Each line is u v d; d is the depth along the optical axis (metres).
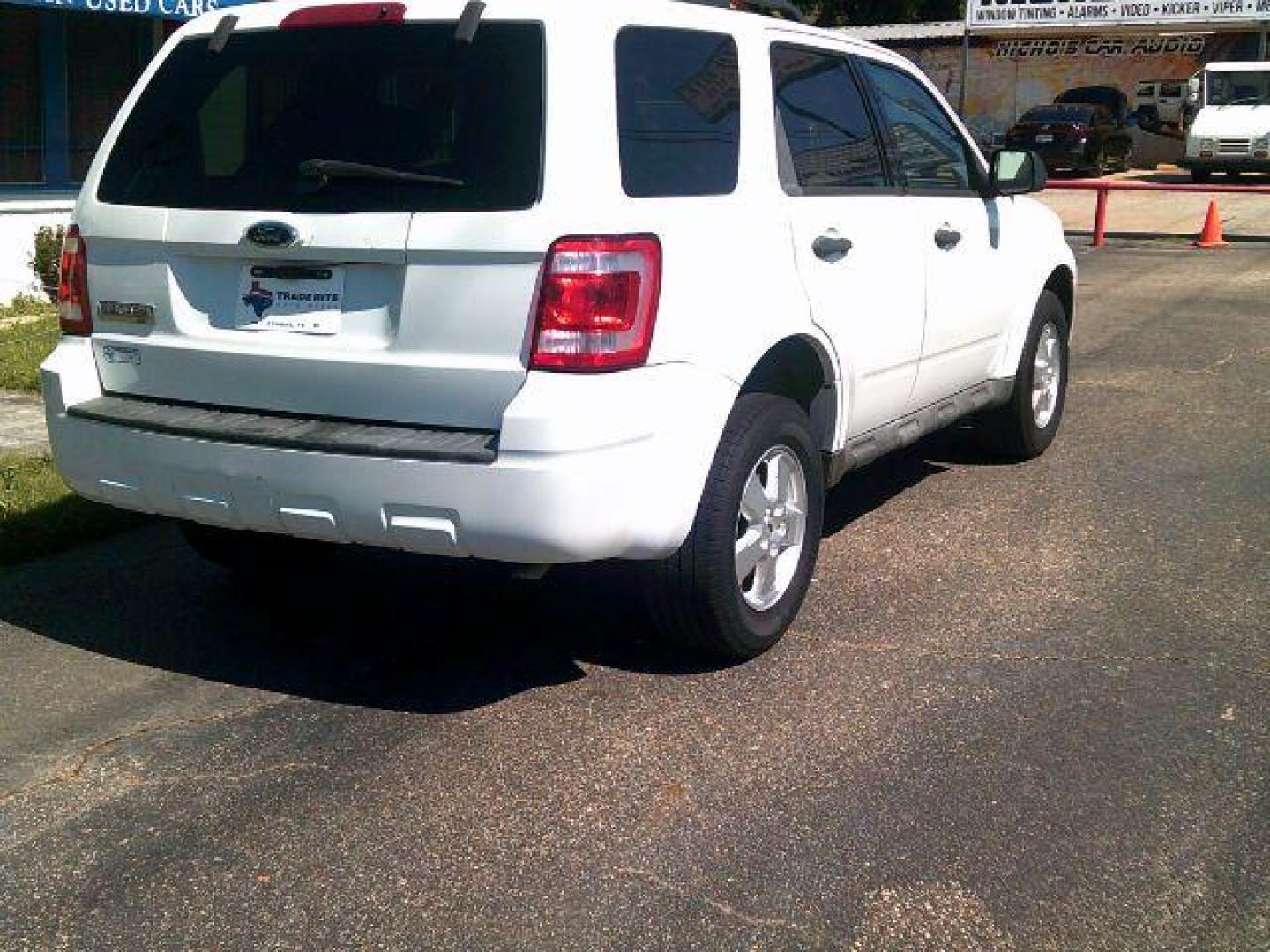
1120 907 3.39
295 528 4.27
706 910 3.39
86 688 4.70
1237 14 29.73
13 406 8.52
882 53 5.90
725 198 4.54
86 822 3.85
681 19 4.56
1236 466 7.29
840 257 5.09
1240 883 3.49
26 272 12.93
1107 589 5.50
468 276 4.02
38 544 6.03
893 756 4.14
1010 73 36.50
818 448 5.06
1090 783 3.98
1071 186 18.39
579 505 3.96
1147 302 13.20
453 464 3.96
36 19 13.41
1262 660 4.81
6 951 3.28
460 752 4.21
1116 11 30.73
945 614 5.25
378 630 5.20
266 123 4.45
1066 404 8.81
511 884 3.51
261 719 4.46
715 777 4.03
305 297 4.31
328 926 3.35
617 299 3.99
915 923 3.33
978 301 6.35
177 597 5.56
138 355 4.62
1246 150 26.69
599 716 4.44
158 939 3.32
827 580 5.63
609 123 4.11
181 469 4.37
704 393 4.32
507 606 5.42
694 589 4.50
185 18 13.09
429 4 4.28
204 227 4.39
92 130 14.07
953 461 7.47
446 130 4.15
